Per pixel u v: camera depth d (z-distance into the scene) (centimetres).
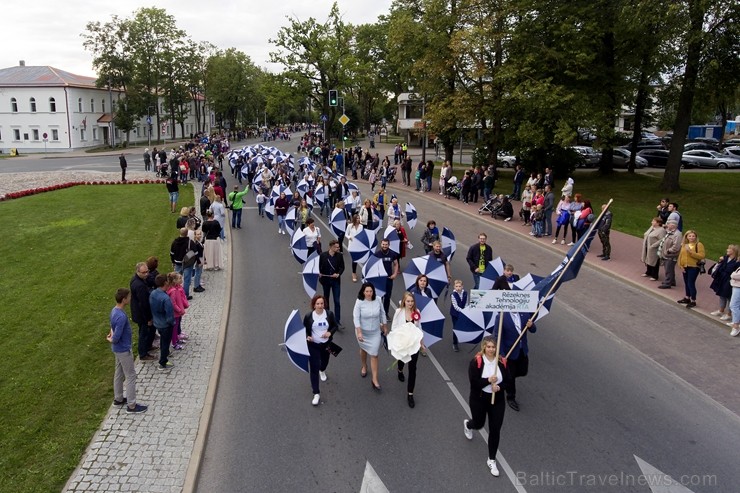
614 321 1256
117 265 1645
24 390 892
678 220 1546
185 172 3547
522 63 2858
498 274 1159
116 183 3459
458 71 3167
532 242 2050
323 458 747
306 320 881
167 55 7525
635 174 3588
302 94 5706
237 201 2278
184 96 8288
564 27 2770
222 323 1213
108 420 813
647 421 842
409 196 3219
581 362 1048
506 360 807
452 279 1570
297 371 1007
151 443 760
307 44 5544
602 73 3000
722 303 1240
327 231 2272
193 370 988
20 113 6744
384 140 8525
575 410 873
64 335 1117
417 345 842
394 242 1448
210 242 1627
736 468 730
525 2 2817
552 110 2772
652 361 1052
